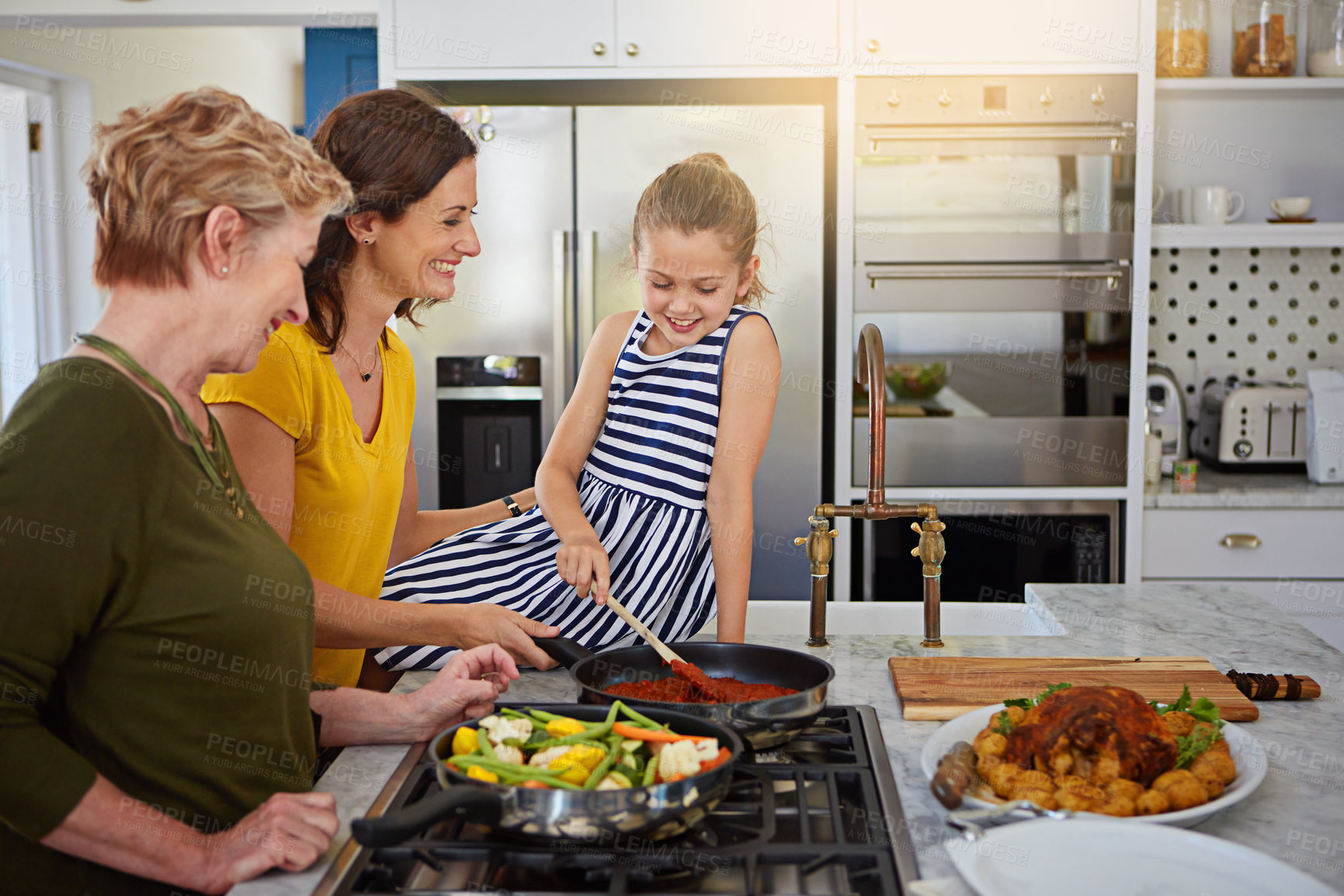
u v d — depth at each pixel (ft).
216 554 2.97
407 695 3.49
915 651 4.54
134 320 2.90
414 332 9.41
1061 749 2.89
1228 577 9.36
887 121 9.17
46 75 11.80
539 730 2.98
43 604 2.64
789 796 3.00
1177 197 9.99
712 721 3.00
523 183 9.25
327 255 3.97
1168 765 2.88
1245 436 9.98
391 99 3.98
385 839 2.34
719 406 4.54
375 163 3.92
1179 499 9.29
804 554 9.53
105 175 2.83
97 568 2.72
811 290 9.30
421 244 4.06
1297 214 9.81
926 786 3.09
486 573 4.72
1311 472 9.68
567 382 9.40
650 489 4.58
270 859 2.61
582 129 9.18
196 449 3.00
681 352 4.53
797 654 3.62
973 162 9.17
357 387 4.30
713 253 4.22
